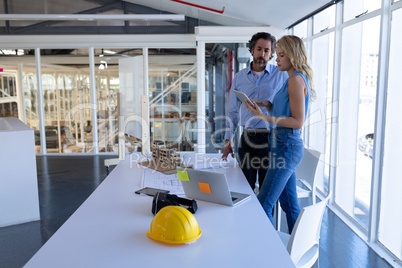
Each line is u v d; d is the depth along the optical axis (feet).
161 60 23.12
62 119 24.13
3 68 23.54
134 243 4.39
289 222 8.05
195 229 4.48
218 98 20.43
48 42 23.00
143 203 5.89
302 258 5.81
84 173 19.07
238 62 19.94
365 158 12.27
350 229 11.16
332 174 13.39
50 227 11.81
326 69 15.51
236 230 4.77
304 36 16.99
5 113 24.00
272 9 14.73
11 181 11.90
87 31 22.95
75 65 23.57
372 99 11.15
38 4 23.12
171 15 16.20
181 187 6.73
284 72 8.98
